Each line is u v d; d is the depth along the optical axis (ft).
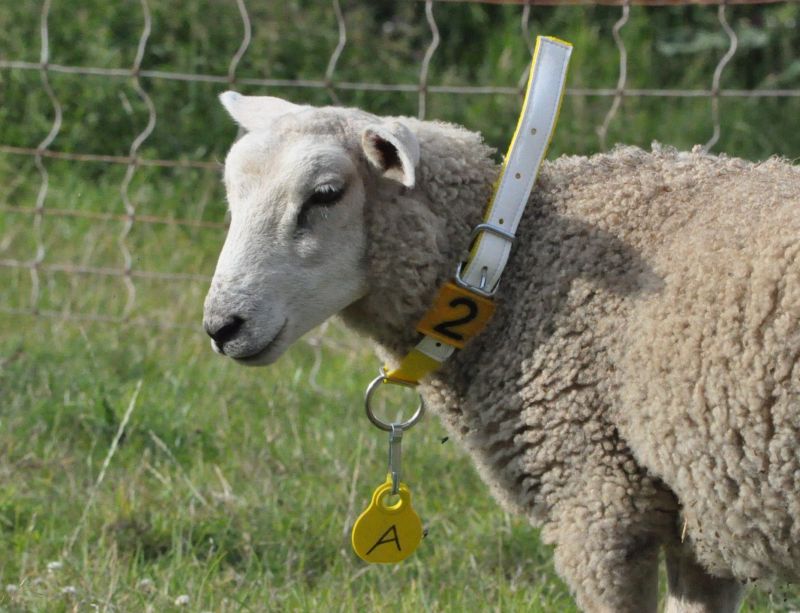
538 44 19.26
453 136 19.74
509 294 18.92
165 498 26.58
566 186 19.34
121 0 49.67
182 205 43.83
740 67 51.37
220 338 18.49
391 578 24.04
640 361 17.40
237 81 34.81
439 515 26.37
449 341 19.02
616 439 18.02
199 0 49.44
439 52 52.42
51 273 39.75
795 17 51.47
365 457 28.63
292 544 25.05
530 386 18.48
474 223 19.30
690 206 18.25
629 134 46.78
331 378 34.12
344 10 52.90
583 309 18.12
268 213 18.57
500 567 24.26
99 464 28.32
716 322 16.78
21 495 26.48
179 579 23.03
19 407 30.76
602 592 18.26
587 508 18.24
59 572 22.84
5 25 48.47
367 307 19.36
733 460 16.75
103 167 46.21
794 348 16.15
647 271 17.85
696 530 17.80
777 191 17.80
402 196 18.89
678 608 19.95
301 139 18.78
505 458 19.13
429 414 31.17
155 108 46.62
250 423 30.55
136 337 36.24
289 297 18.58
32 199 44.16
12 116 47.14
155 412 30.63
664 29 52.85
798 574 17.56
